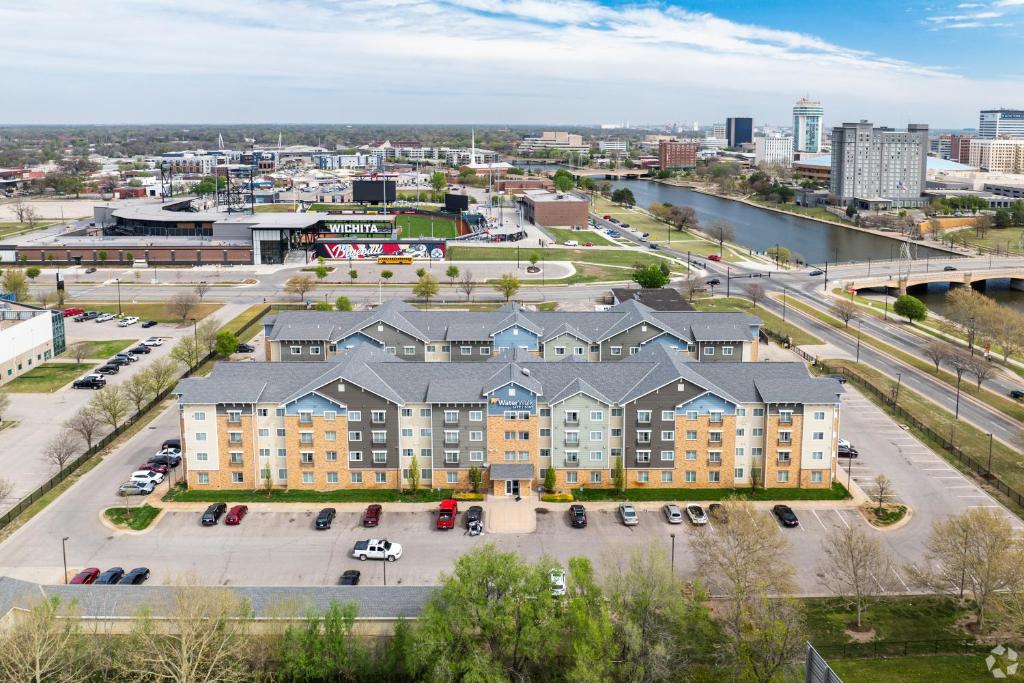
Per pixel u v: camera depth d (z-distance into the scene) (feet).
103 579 316.19
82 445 451.94
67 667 251.19
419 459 400.06
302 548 348.38
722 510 350.64
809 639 275.59
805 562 337.52
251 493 395.14
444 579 269.85
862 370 599.98
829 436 399.44
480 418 395.14
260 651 257.75
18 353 573.74
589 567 274.98
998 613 278.67
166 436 465.06
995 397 547.90
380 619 274.16
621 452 399.03
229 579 325.42
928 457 443.32
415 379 403.54
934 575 312.91
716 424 398.01
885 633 289.94
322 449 396.78
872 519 374.43
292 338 507.71
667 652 256.73
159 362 543.80
